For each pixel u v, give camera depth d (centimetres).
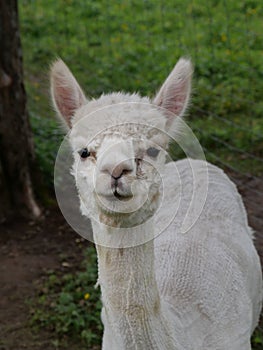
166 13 1059
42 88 888
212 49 915
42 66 964
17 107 668
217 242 423
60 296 565
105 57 973
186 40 972
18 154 673
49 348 530
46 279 598
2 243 648
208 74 870
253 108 819
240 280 419
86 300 562
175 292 381
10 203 678
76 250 636
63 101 363
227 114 817
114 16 1089
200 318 380
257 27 973
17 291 584
